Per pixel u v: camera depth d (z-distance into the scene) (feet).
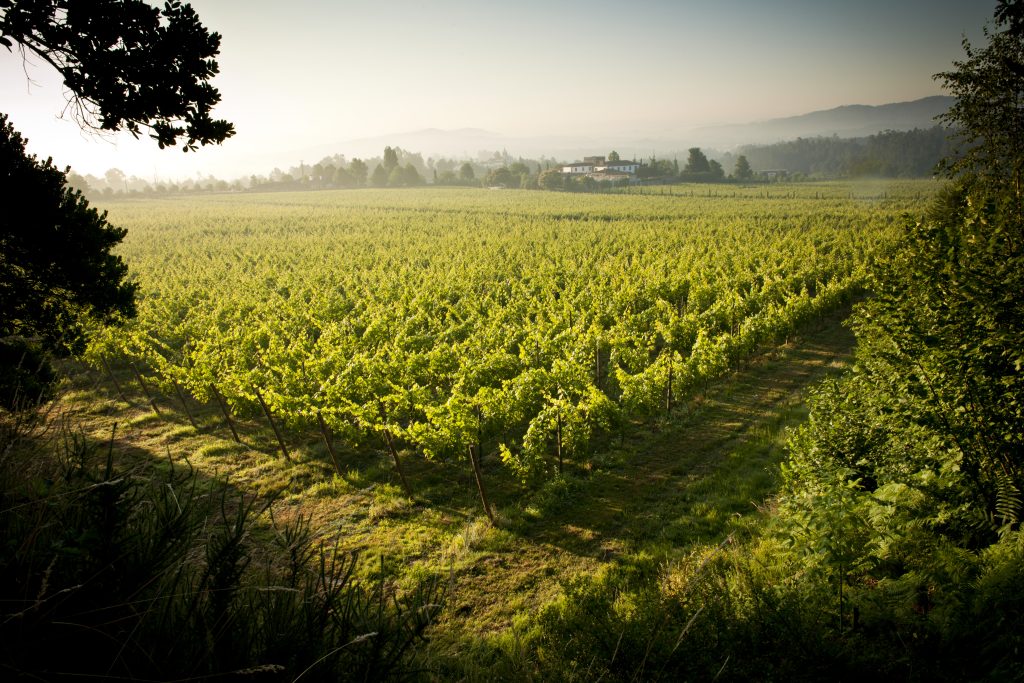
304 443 60.29
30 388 14.08
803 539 22.63
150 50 24.35
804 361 78.38
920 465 24.86
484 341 76.23
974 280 22.99
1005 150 56.85
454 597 32.99
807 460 29.60
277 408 54.19
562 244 197.47
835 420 29.96
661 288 107.76
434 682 17.58
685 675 16.84
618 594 30.53
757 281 116.47
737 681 16.47
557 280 129.08
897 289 27.89
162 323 98.78
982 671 15.78
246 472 53.06
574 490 46.60
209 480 50.47
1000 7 47.70
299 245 241.35
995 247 23.97
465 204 414.41
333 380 63.36
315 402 53.57
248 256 214.69
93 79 23.81
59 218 35.17
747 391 67.82
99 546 7.31
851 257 138.21
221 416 68.95
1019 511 21.97
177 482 9.57
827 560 20.43
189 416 66.33
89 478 8.21
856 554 20.51
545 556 37.40
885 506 24.50
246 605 8.82
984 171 56.95
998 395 22.39
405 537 40.63
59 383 14.99
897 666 16.63
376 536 40.96
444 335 84.28
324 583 9.26
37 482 8.89
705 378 65.46
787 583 21.76
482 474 51.57
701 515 39.91
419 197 501.15
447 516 43.88
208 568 7.96
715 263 138.82
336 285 143.95
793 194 428.56
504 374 64.80
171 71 24.85
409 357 67.10
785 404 62.28
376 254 199.41
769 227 227.61
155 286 152.25
